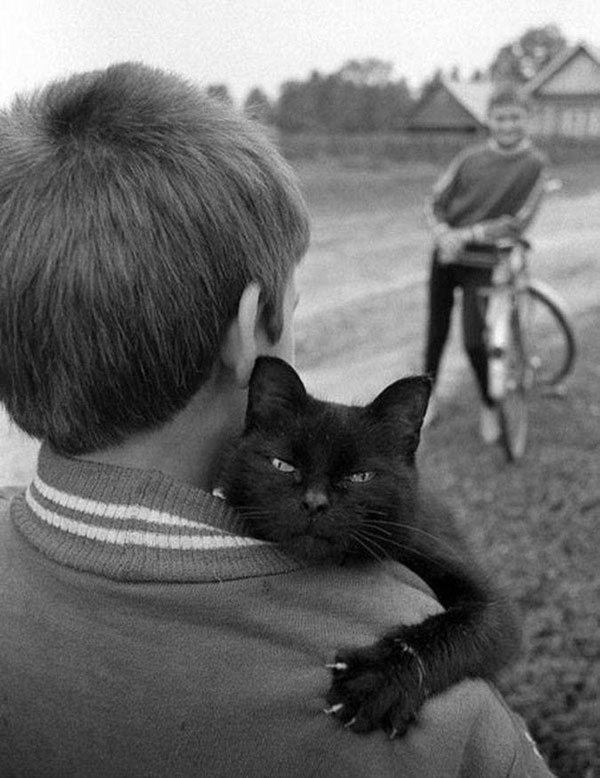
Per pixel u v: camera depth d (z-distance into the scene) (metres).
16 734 1.24
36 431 1.21
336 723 1.14
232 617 1.13
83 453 1.21
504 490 5.01
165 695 1.13
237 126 1.26
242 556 1.16
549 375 6.39
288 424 1.54
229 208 1.17
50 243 1.12
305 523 1.44
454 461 5.36
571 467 5.28
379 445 1.59
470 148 5.61
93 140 1.16
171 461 1.25
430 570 1.63
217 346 1.20
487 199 5.49
